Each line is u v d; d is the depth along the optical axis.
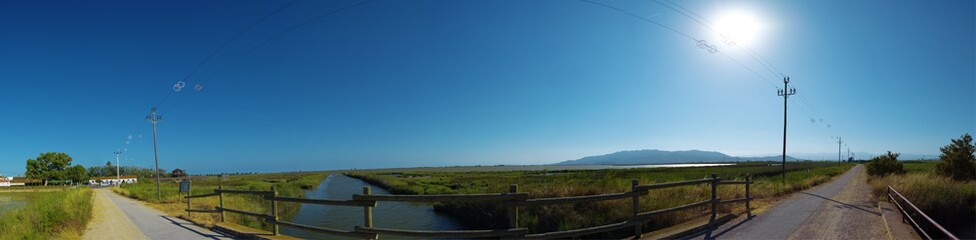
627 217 13.23
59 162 101.94
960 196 16.06
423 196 7.39
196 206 21.62
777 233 9.70
